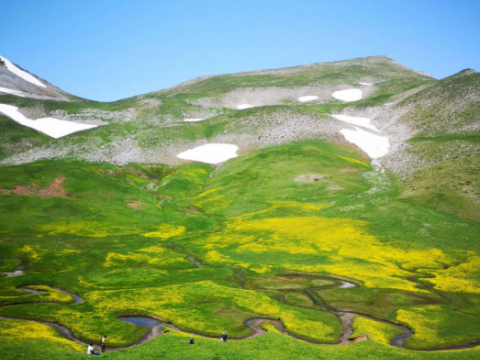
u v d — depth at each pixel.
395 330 50.41
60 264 76.12
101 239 96.50
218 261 82.44
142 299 58.38
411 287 66.94
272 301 59.47
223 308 55.88
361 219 105.88
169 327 49.00
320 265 79.25
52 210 108.88
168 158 180.12
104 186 131.50
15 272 70.69
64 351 38.31
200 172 169.12
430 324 51.78
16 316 49.66
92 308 53.91
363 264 79.75
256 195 140.00
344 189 136.62
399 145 168.75
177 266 79.50
